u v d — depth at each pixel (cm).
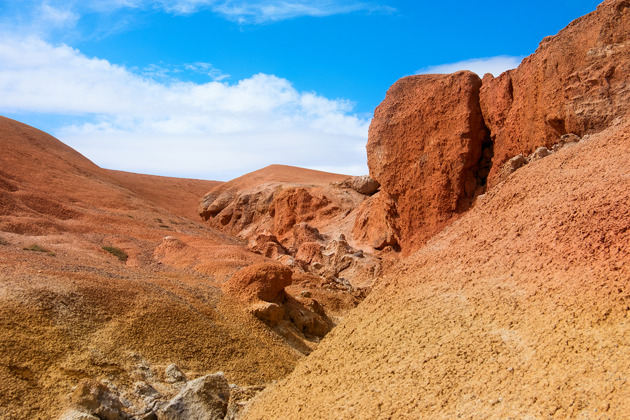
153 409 1223
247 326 1814
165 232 3447
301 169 6269
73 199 3722
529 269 859
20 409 1138
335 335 1102
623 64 1931
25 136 4806
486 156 2536
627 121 1233
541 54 2211
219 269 2445
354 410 817
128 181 6325
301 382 1016
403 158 2720
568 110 2022
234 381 1485
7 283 1504
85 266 1936
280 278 2044
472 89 2514
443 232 1221
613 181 912
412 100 2739
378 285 1177
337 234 3681
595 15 2044
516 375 691
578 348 666
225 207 5209
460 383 742
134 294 1677
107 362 1359
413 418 731
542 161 1218
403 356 868
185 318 1662
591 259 777
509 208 1098
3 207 2859
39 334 1351
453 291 941
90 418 1113
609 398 579
